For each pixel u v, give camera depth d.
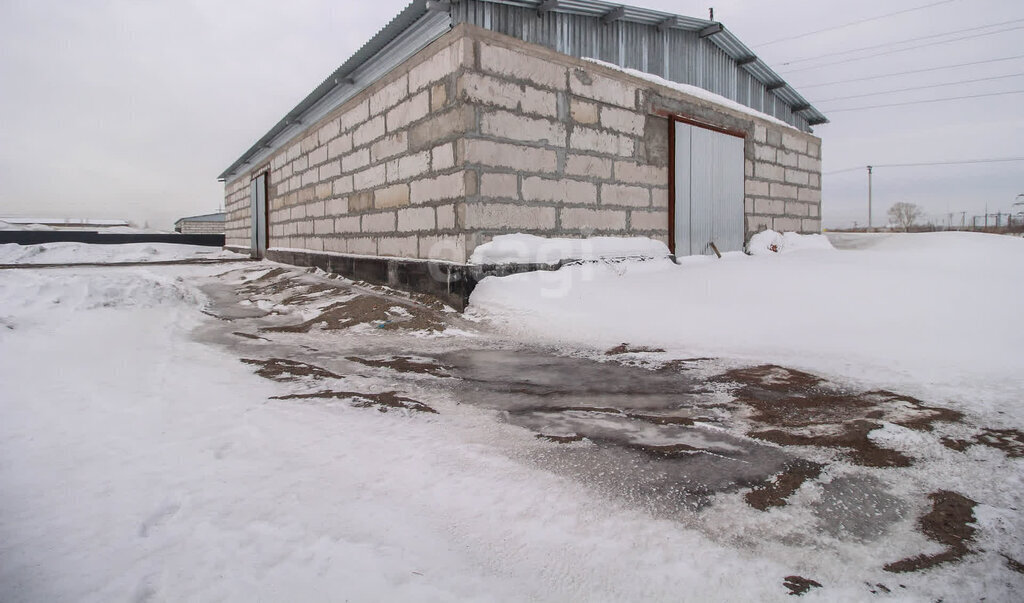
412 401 3.26
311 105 11.01
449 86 6.52
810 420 2.85
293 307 7.68
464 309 6.27
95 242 26.09
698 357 4.38
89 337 5.14
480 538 1.74
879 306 5.33
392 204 8.01
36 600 1.38
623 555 1.65
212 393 3.36
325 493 2.01
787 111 13.58
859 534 1.78
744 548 1.70
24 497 1.95
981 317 4.84
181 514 1.83
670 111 8.91
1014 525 1.82
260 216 16.53
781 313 5.32
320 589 1.45
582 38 8.36
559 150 7.25
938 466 2.28
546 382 3.72
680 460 2.37
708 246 9.81
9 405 3.02
